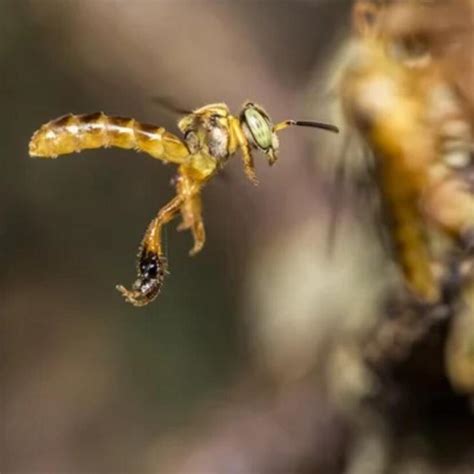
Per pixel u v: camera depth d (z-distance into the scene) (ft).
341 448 0.24
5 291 0.44
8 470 0.42
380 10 0.21
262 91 0.35
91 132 0.17
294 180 0.29
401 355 0.22
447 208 0.21
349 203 0.23
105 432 0.41
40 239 0.44
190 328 0.40
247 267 0.35
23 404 0.43
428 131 0.21
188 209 0.17
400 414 0.23
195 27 0.37
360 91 0.21
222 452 0.27
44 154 0.17
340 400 0.23
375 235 0.23
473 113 0.21
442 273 0.21
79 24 0.39
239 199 0.33
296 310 0.25
